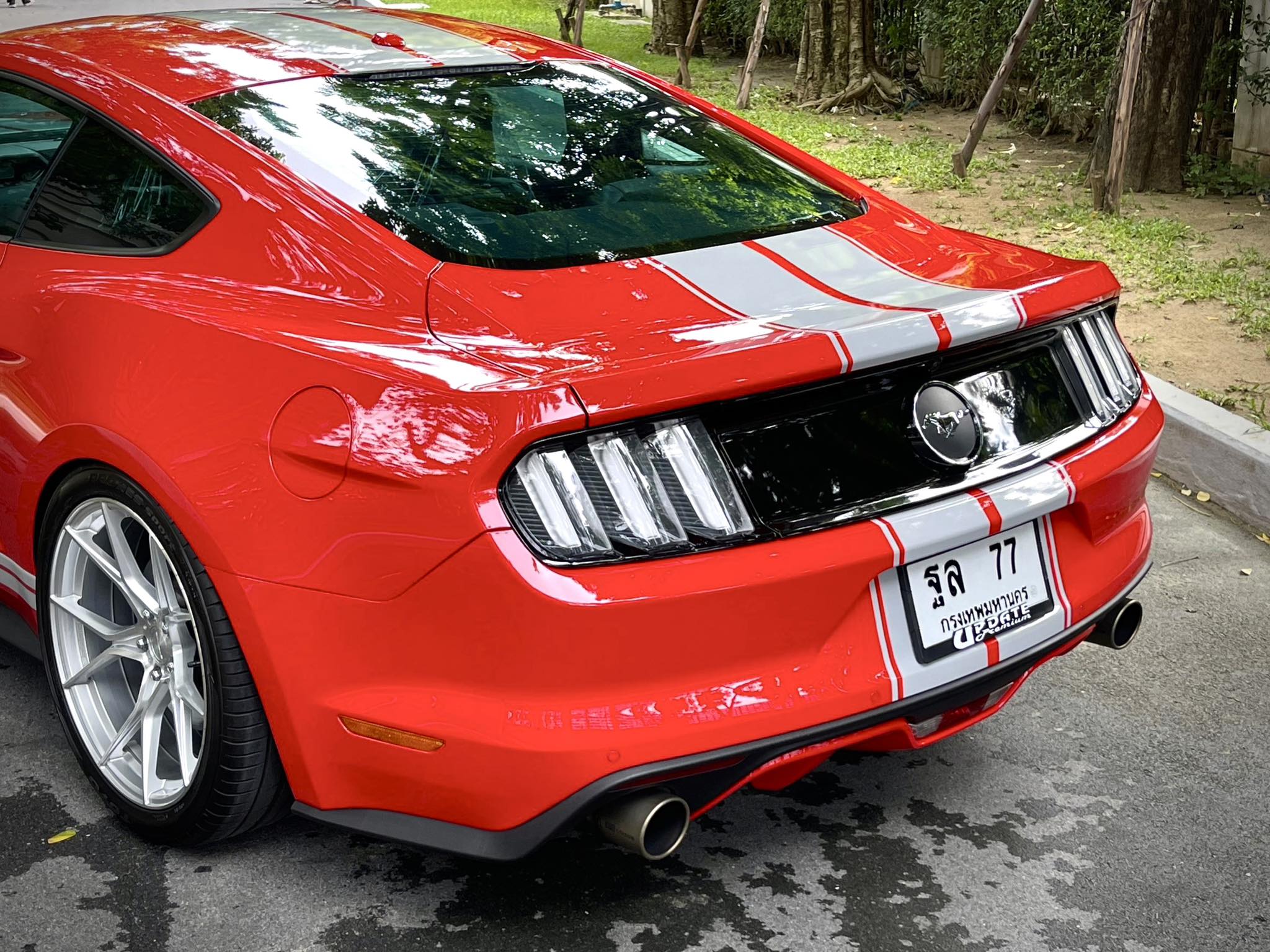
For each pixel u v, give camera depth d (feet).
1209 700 10.71
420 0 81.97
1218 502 14.67
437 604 6.72
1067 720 10.38
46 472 8.55
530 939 7.64
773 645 6.98
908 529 7.20
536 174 8.94
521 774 6.72
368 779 7.32
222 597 7.41
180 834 8.29
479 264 7.84
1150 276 21.93
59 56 9.95
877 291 7.91
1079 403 8.43
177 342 7.76
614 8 80.64
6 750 9.69
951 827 8.89
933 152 34.50
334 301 7.69
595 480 6.64
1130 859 8.56
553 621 6.51
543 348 6.96
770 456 6.98
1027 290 7.94
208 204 8.43
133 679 9.21
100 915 7.84
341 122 8.95
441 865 8.36
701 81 50.44
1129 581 8.73
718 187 9.45
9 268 9.32
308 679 7.25
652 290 7.69
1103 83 33.81
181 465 7.50
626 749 6.65
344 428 6.93
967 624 7.69
